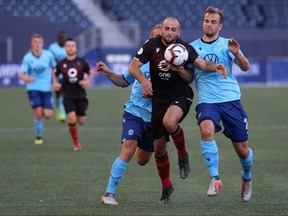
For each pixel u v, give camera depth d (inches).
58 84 1852.9
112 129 2271.2
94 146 1863.9
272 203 1093.1
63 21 4857.3
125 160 1089.4
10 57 4453.7
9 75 4183.1
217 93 1096.8
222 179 1350.9
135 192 1210.0
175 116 1054.4
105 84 4419.3
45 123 2527.1
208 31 1109.1
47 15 4877.0
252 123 2423.7
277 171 1441.9
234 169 1475.1
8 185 1269.7
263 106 3085.6
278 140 1974.7
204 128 1059.3
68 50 1867.6
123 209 1032.8
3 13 4694.9
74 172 1430.9
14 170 1455.5
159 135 1089.4
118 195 1180.5
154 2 5054.1
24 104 3216.0
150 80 1093.1
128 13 4980.3
